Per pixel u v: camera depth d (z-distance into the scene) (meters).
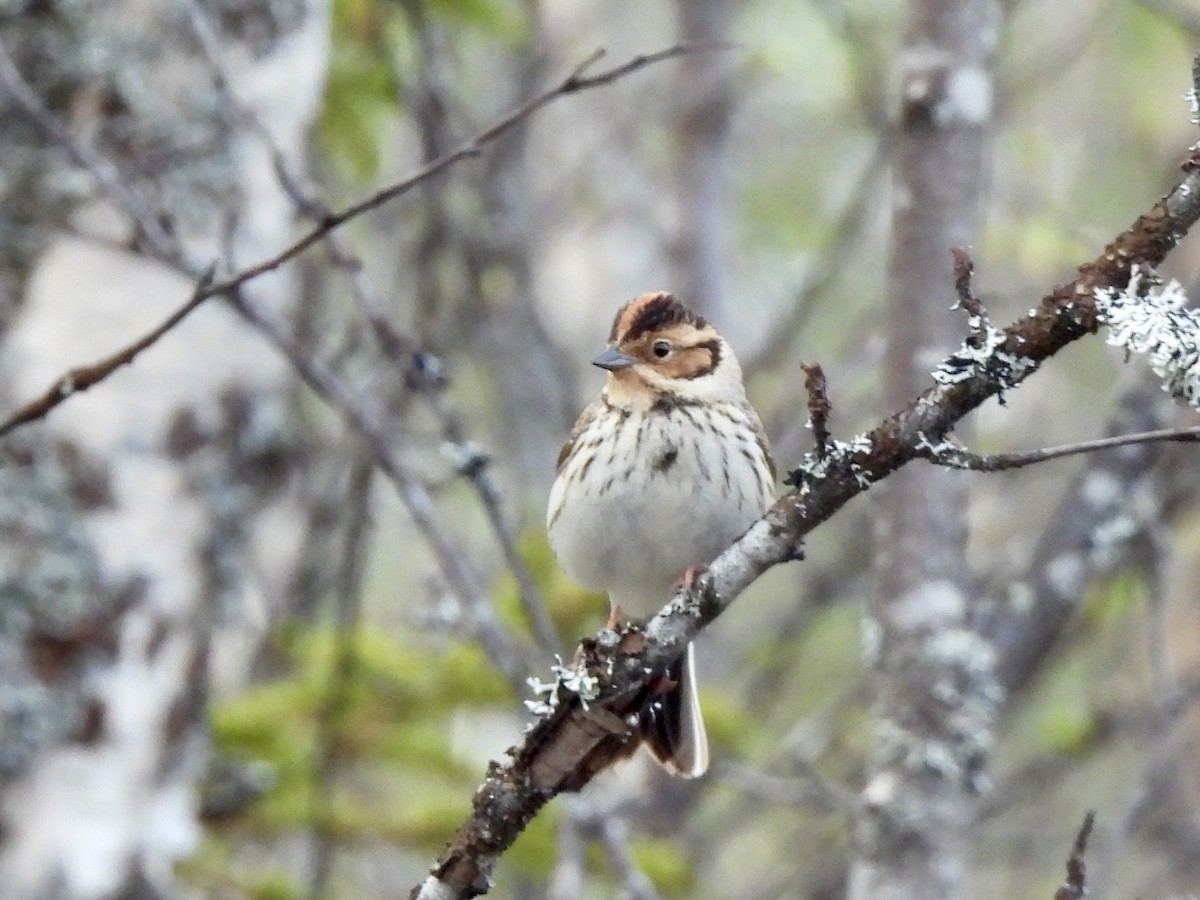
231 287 8.46
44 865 11.08
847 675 19.02
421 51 14.95
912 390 10.78
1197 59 6.21
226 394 11.62
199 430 11.53
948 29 10.90
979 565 17.75
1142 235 6.37
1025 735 18.30
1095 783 18.98
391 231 17.59
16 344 11.37
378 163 14.69
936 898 10.75
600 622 13.25
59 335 11.33
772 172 21.92
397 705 12.83
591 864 13.10
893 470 6.86
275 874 13.20
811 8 18.23
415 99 14.88
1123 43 20.11
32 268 11.45
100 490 11.30
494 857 7.43
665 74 21.27
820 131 22.12
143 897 11.38
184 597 11.52
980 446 19.19
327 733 12.47
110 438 11.31
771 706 17.94
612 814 11.63
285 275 11.83
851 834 11.74
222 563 11.64
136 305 11.42
